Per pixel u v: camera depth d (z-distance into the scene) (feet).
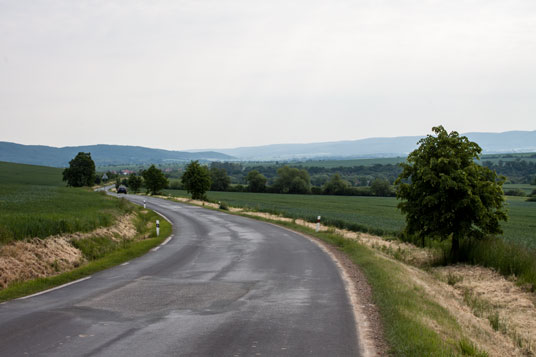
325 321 25.48
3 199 116.16
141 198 253.65
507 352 25.49
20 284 37.14
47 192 168.35
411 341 20.77
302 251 60.13
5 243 48.29
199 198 241.14
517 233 119.65
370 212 205.46
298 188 425.28
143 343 21.07
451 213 56.85
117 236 76.89
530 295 42.57
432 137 61.31
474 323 30.04
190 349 20.26
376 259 50.37
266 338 22.07
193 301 30.50
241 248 63.57
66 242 57.82
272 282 38.06
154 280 38.88
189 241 73.20
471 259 58.08
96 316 26.21
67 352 19.65
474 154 59.62
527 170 605.73
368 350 20.43
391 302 29.14
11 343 20.88
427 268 58.80
